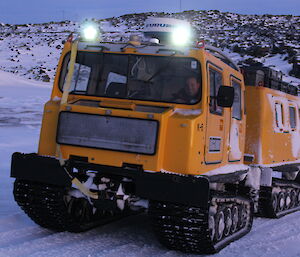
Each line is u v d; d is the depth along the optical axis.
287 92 10.96
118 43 6.73
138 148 5.95
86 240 6.68
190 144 5.96
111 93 6.62
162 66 6.50
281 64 58.44
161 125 5.92
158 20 7.90
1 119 25.50
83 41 6.93
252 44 74.62
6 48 81.88
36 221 7.09
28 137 20.27
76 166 6.25
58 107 6.48
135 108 6.27
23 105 31.75
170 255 6.32
